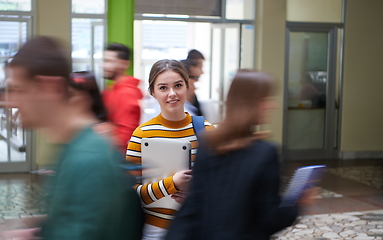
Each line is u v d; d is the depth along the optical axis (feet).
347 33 32.73
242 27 30.58
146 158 7.46
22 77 4.21
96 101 4.68
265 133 6.20
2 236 4.80
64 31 26.53
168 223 7.03
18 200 20.36
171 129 7.77
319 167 6.08
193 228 5.89
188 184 6.86
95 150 4.19
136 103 10.65
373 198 22.43
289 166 29.71
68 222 4.01
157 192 6.98
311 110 32.89
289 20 31.76
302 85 32.53
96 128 4.47
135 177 4.55
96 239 4.00
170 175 7.35
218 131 6.06
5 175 25.98
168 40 43.11
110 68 11.41
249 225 5.65
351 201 21.76
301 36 32.14
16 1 26.14
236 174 5.79
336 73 33.12
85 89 4.56
